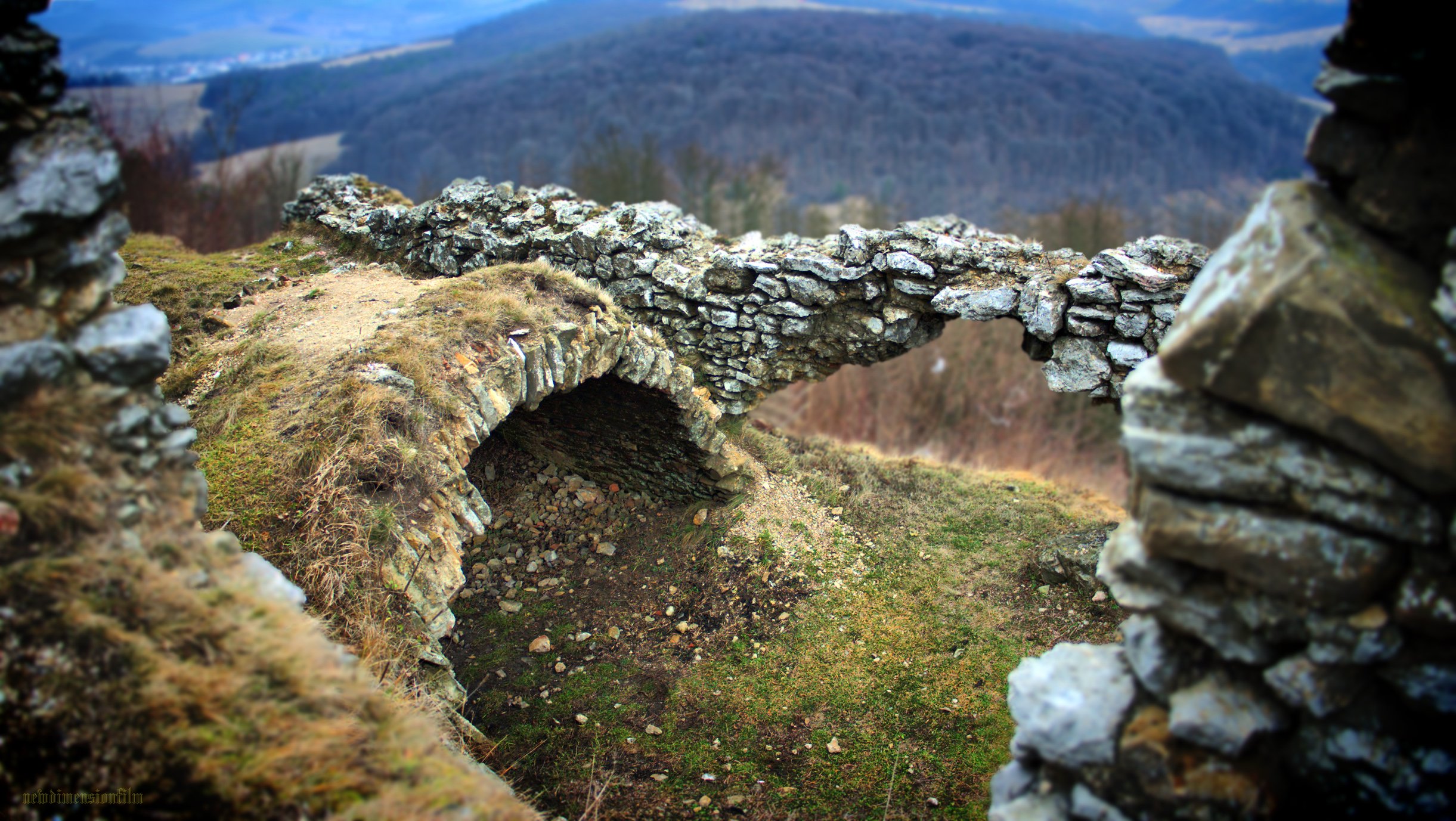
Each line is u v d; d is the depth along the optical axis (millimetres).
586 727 5996
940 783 5477
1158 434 2688
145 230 18719
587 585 7594
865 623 7074
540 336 5742
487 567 7680
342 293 7926
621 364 6371
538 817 3742
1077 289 6477
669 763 5676
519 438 8445
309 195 10742
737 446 8773
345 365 5453
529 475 8547
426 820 3041
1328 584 2504
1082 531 7773
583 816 4875
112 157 2938
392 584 4516
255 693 3027
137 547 3027
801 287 7582
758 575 7547
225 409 5531
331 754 3055
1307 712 2662
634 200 20359
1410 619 2426
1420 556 2414
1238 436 2582
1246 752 2723
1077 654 3182
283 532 4598
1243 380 2494
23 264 2801
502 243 8594
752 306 7961
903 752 5758
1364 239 2461
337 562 4441
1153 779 2771
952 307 7055
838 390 20453
